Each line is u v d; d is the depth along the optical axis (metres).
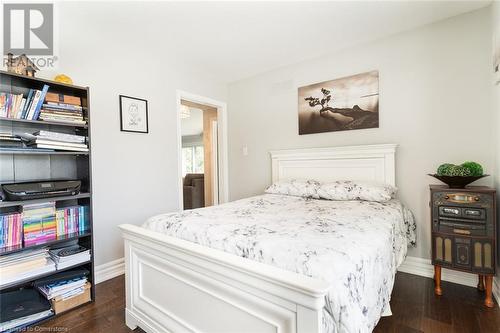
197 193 5.86
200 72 3.45
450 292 2.04
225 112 3.88
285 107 3.31
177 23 2.28
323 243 1.15
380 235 1.41
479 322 1.65
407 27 2.40
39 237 1.75
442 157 2.29
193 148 9.39
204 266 1.19
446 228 1.95
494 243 1.79
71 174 2.10
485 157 2.10
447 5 2.07
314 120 3.04
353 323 0.89
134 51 2.70
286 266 1.02
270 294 0.96
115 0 1.95
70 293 1.84
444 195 1.95
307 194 2.68
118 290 2.17
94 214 2.34
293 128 3.24
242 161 3.77
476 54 2.13
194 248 1.25
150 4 2.00
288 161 3.20
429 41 2.34
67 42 2.17
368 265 1.14
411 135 2.44
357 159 2.69
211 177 5.05
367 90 2.68
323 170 2.92
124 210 2.58
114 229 2.49
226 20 2.25
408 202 2.46
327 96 2.95
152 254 1.50
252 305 1.04
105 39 2.44
